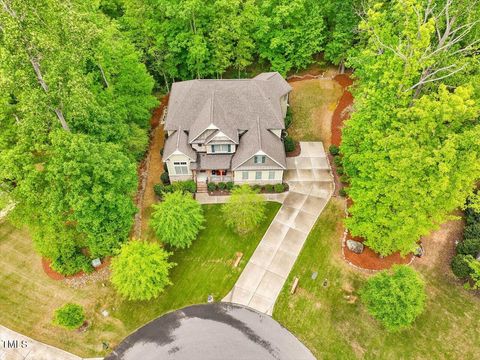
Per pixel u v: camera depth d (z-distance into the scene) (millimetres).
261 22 42062
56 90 24703
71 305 25469
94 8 37406
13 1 22047
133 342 25922
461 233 31641
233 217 31141
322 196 34812
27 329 26328
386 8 39344
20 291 28250
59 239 26719
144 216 33375
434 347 25484
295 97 44594
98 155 24422
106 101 32062
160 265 26375
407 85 27375
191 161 34406
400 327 24969
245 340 25938
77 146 23438
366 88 29562
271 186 35156
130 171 27531
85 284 28688
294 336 26188
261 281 29016
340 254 30531
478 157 24031
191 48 40594
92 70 33031
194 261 30266
